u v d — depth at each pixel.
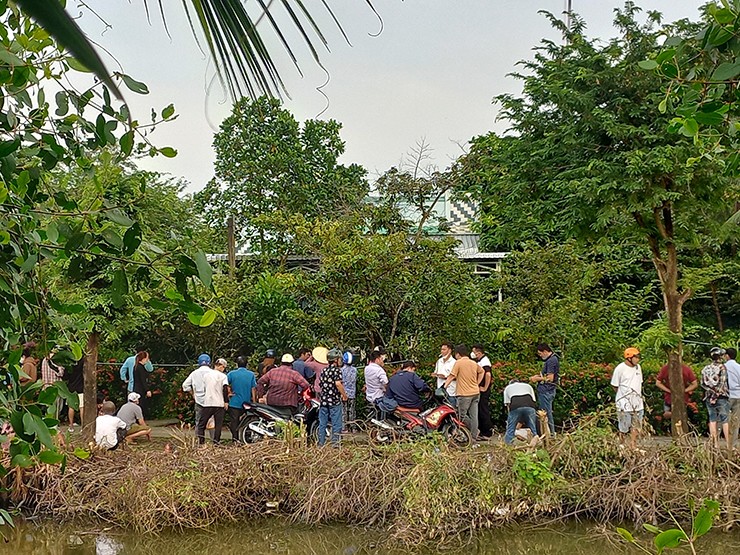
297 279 16.59
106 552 9.17
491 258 24.09
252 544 9.34
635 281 23.11
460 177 20.56
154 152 2.53
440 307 16.55
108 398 17.44
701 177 10.89
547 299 17.48
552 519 9.56
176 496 9.76
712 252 17.98
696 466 9.63
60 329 2.88
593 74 11.24
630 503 9.30
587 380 15.19
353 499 9.74
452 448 10.28
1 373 2.36
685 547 8.44
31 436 2.33
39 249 2.54
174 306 2.34
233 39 1.39
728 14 2.40
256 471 10.03
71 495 10.05
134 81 2.39
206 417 12.65
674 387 12.23
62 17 0.79
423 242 16.62
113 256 2.38
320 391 12.45
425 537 9.11
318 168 27.19
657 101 10.34
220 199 26.84
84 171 2.61
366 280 16.41
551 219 11.99
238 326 17.67
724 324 23.09
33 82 2.44
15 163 2.31
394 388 12.79
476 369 12.97
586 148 11.45
